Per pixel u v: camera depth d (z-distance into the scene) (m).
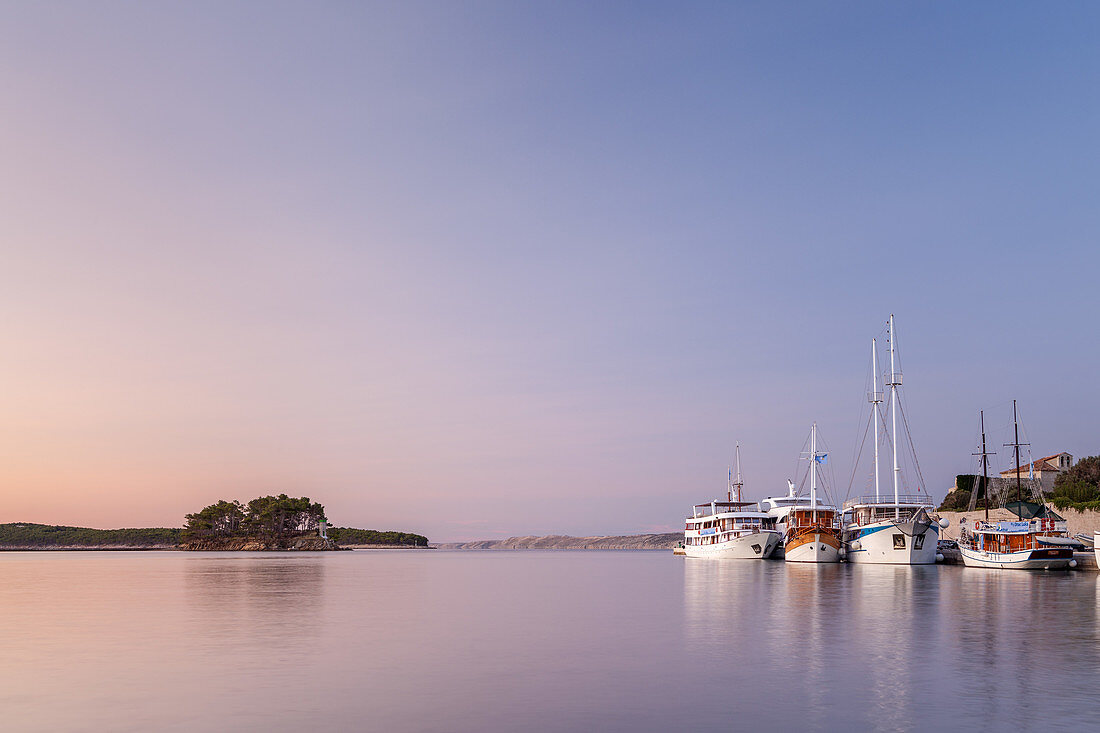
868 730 22.86
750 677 29.89
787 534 126.38
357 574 116.75
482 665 32.78
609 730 22.92
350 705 25.84
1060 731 22.61
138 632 44.16
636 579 99.56
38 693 27.91
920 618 47.09
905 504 107.00
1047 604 54.69
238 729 23.22
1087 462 121.75
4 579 102.44
